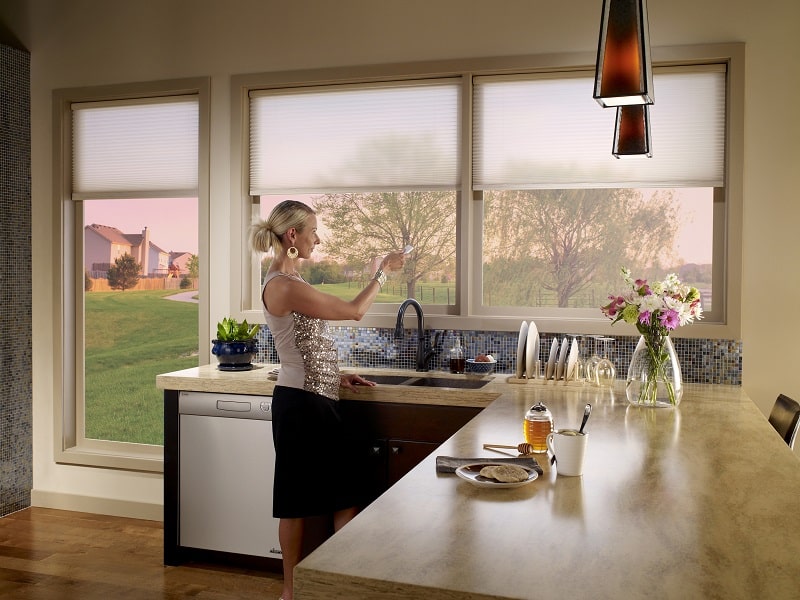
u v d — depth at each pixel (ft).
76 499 14.99
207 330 14.23
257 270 14.29
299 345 10.30
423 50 13.07
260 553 11.87
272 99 13.97
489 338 12.97
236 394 11.89
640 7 6.24
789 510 5.60
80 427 15.34
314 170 13.78
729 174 11.82
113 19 14.61
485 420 9.02
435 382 12.46
